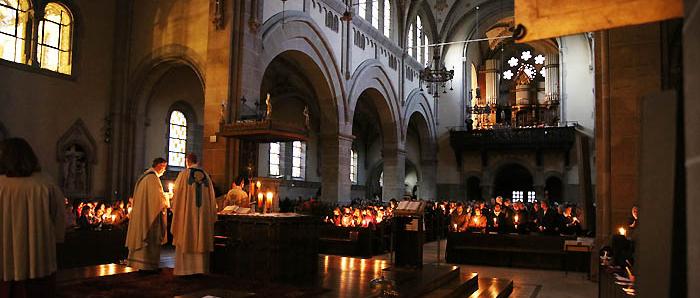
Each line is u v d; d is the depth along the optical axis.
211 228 8.28
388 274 9.24
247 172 15.91
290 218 8.80
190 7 17.72
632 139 11.95
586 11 2.01
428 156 36.34
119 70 18.86
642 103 1.70
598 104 12.52
